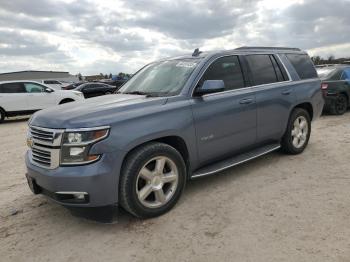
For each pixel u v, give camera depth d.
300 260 2.95
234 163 4.78
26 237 3.66
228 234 3.45
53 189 3.51
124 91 4.98
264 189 4.57
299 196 4.28
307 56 6.54
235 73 4.97
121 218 3.96
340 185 4.57
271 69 5.61
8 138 10.15
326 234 3.34
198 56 4.85
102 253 3.27
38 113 4.08
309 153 6.17
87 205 3.47
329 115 10.93
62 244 3.48
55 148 3.49
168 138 4.13
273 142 5.71
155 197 3.92
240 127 4.85
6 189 5.19
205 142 4.40
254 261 2.98
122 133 3.55
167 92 4.36
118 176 3.55
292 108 5.77
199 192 4.57
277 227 3.53
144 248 3.30
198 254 3.14
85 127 3.42
